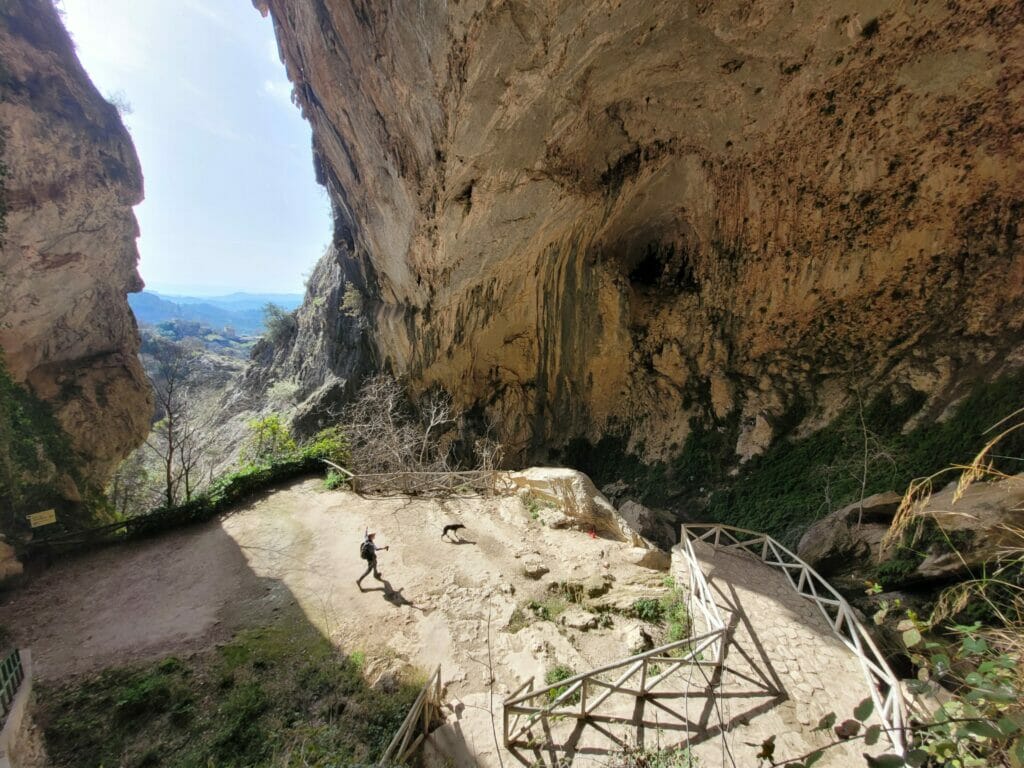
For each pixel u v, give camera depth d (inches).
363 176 657.6
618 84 526.0
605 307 825.5
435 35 384.5
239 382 1863.9
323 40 524.1
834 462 621.6
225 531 506.9
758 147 631.8
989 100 510.3
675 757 216.5
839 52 502.3
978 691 77.5
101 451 788.6
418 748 249.3
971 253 592.1
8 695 259.8
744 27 482.3
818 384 689.0
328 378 1275.8
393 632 345.4
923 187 590.9
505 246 664.4
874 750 205.3
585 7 390.0
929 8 453.4
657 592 358.6
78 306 736.3
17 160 578.2
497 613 354.6
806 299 716.0
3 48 559.5
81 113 647.1
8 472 554.9
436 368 877.8
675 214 786.2
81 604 402.0
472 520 490.6
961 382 554.9
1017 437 476.4
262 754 259.3
